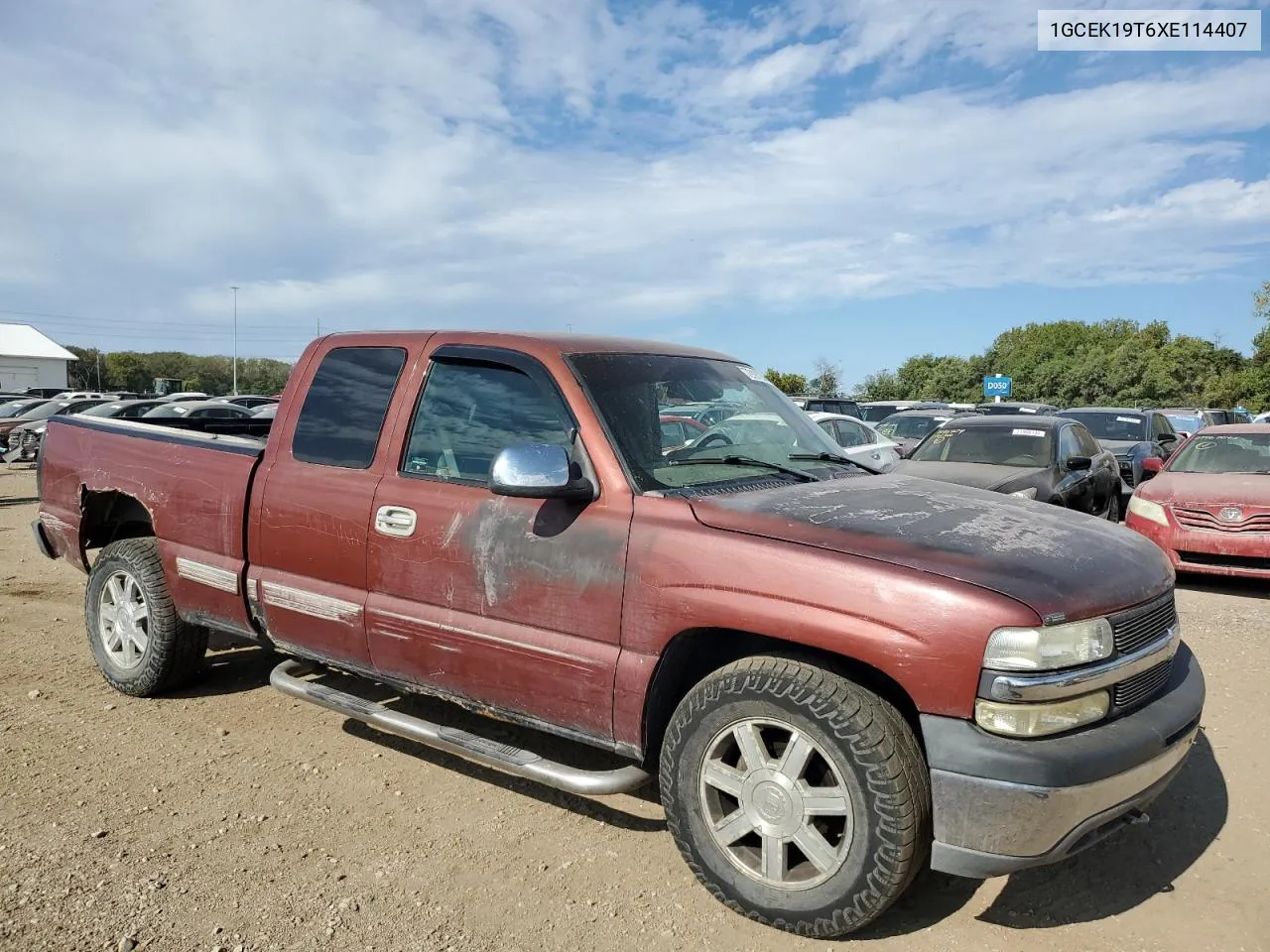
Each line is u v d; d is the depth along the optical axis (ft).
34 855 10.61
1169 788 13.05
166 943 8.99
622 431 10.82
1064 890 10.33
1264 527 25.52
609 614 10.12
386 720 12.20
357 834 11.32
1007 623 8.20
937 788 8.41
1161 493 27.66
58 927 9.21
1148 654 9.34
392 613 11.94
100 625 16.40
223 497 13.98
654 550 9.86
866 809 8.63
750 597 9.20
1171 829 11.82
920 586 8.52
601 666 10.14
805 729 8.96
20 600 23.21
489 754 11.16
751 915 9.47
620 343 12.58
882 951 9.08
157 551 15.64
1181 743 9.37
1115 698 8.95
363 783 12.79
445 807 12.12
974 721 8.31
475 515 11.24
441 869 10.54
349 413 13.07
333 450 12.99
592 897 10.00
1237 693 17.04
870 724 8.64
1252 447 30.07
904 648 8.45
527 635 10.75
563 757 13.61
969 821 8.28
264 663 18.15
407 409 12.42
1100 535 10.39
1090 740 8.47
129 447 15.72
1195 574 28.58
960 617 8.30
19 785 12.43
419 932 9.28
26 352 221.66
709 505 9.99
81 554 16.79
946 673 8.32
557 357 11.48
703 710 9.62
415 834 11.36
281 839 11.15
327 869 10.48
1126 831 11.76
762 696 9.18
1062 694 8.34
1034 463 30.89
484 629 11.09
